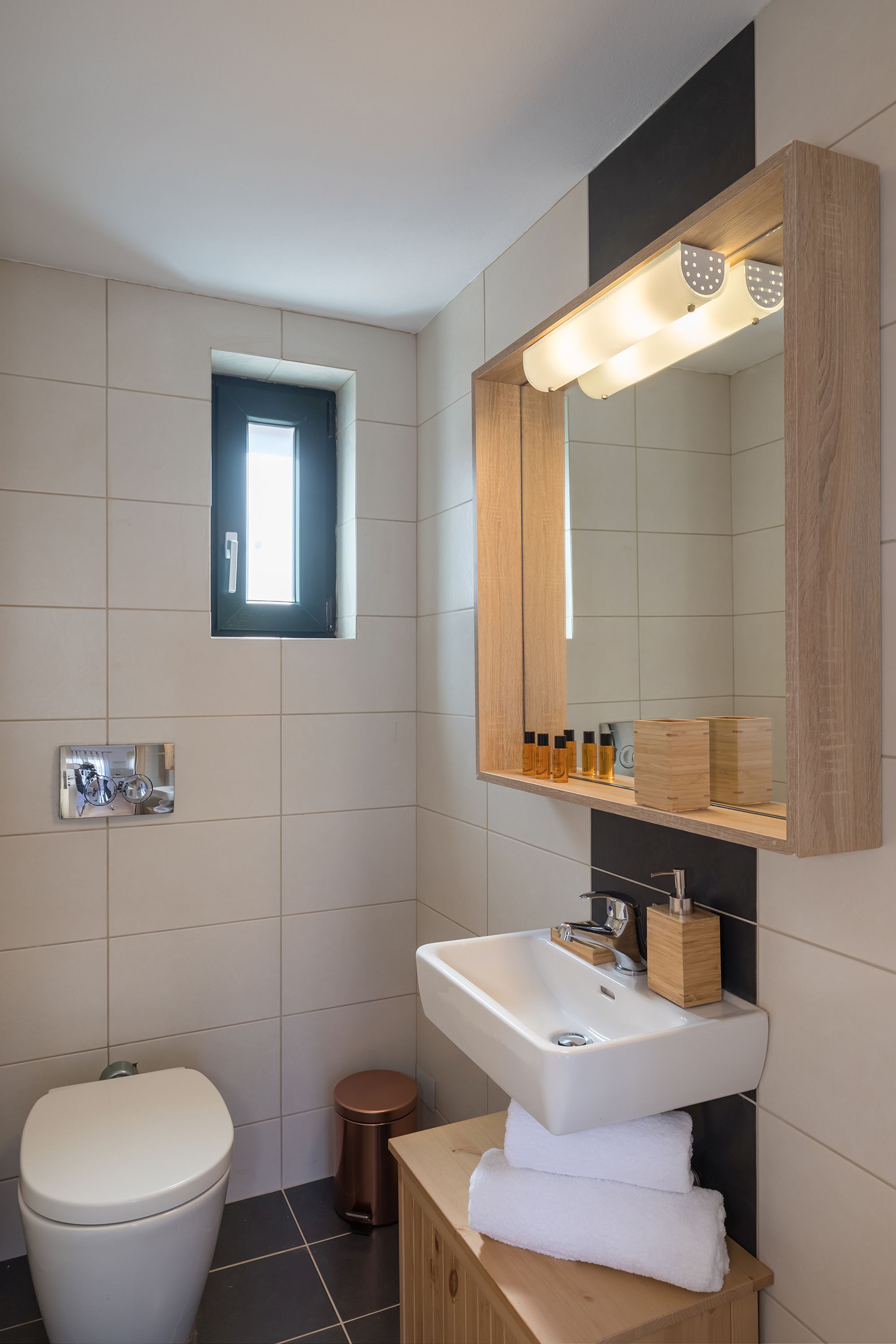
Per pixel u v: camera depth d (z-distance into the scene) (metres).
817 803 1.06
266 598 2.54
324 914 2.42
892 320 1.09
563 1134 1.17
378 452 2.50
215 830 2.28
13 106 1.51
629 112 1.55
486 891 2.15
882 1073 1.11
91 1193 1.54
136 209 1.86
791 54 1.24
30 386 2.09
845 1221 1.16
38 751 2.09
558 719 1.78
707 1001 1.34
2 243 1.99
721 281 1.30
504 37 1.35
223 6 1.28
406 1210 1.59
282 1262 2.07
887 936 1.10
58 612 2.11
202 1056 2.27
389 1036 2.52
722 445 1.34
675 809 1.29
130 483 2.18
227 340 2.30
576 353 1.57
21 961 2.07
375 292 2.27
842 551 1.08
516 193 1.81
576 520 1.72
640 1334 1.16
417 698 2.54
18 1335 1.84
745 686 1.29
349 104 1.52
